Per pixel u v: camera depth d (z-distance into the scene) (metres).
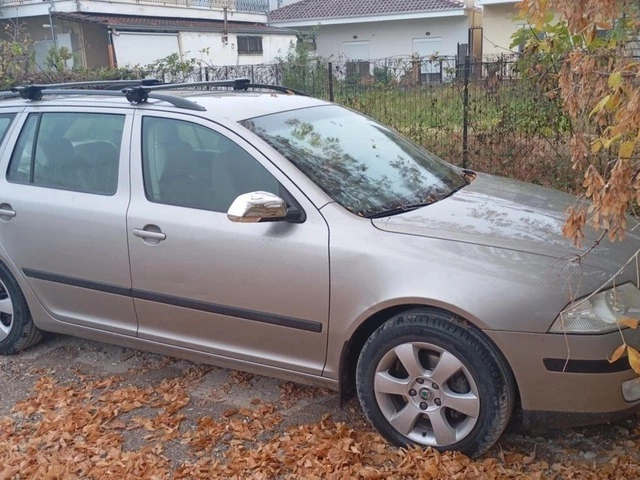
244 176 3.71
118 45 22.89
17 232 4.41
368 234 3.36
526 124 7.37
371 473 3.19
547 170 7.35
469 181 4.34
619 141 2.68
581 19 2.54
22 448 3.63
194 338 3.94
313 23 32.31
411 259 3.22
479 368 3.13
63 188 4.29
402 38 31.27
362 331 3.49
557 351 3.00
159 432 3.72
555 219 3.57
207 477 3.30
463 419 3.32
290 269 3.47
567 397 3.06
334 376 3.53
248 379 4.27
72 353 4.78
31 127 4.52
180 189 3.88
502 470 3.18
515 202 3.83
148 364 4.55
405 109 8.65
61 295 4.37
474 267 3.13
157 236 3.84
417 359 3.28
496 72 7.77
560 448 3.39
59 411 3.98
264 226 3.56
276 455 3.44
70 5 23.48
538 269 3.10
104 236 4.05
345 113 4.59
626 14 2.72
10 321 4.70
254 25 31.59
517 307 3.03
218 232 3.67
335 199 3.53
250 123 3.88
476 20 31.02
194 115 3.92
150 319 4.05
